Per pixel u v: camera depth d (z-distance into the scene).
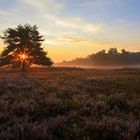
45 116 8.24
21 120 7.24
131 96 12.09
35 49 59.56
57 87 14.82
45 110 8.72
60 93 12.22
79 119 7.66
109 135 6.35
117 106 9.74
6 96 11.48
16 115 8.19
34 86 15.30
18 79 19.94
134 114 8.52
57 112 8.67
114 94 12.55
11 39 59.41
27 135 6.12
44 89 13.99
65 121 7.26
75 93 12.63
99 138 6.22
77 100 10.01
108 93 13.73
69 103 9.64
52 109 8.78
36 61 59.75
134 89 15.45
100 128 6.65
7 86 14.88
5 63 59.44
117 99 10.27
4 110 8.69
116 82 19.89
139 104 9.84
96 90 14.75
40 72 64.88
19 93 12.49
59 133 6.48
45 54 60.78
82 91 13.38
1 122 7.53
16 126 6.67
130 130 6.46
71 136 6.30
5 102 9.97
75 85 16.59
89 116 7.85
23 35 59.00
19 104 9.17
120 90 14.88
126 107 9.49
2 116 7.80
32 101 9.86
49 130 6.56
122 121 7.08
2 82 17.27
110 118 7.39
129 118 7.44
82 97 11.05
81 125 7.01
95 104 9.27
